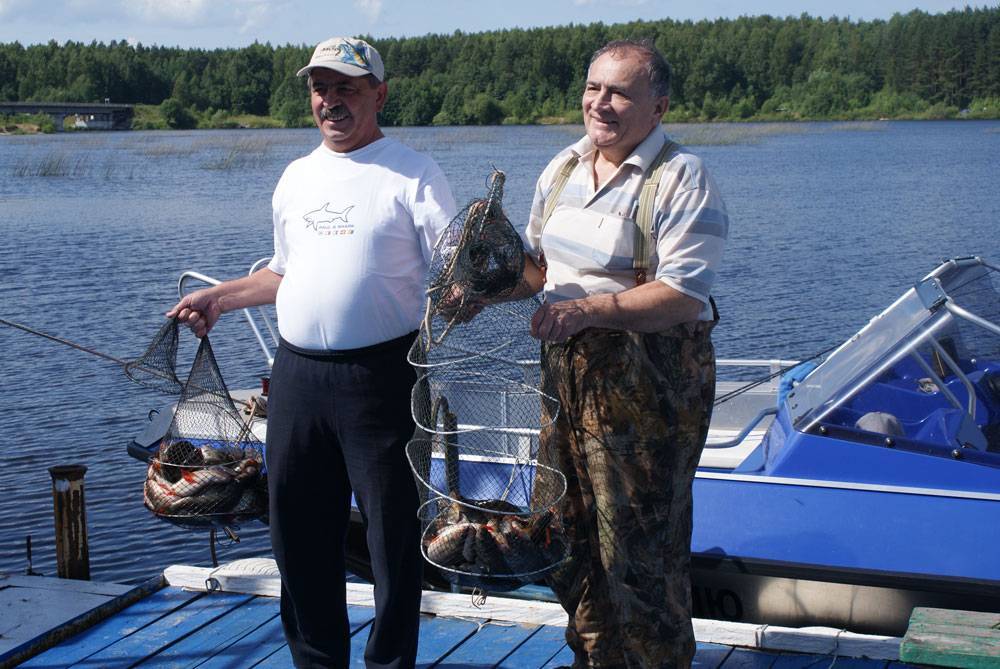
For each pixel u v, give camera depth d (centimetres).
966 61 11150
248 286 388
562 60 11594
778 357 1220
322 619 348
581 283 316
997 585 443
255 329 618
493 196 311
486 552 313
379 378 327
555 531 321
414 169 332
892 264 1830
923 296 483
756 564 478
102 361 1249
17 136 9406
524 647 394
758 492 485
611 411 306
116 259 2030
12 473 902
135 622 422
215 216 2748
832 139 6781
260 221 2628
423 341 314
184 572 452
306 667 352
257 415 587
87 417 1047
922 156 4866
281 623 399
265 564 462
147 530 790
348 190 331
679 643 316
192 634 411
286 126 11388
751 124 9619
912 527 459
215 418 418
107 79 13375
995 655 291
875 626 471
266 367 1197
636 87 301
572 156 327
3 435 994
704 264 297
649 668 315
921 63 11244
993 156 4778
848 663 378
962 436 464
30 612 438
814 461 482
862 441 477
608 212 311
